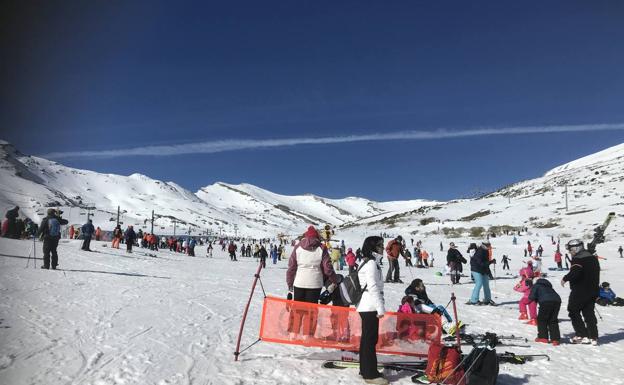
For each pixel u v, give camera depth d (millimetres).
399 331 6789
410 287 9570
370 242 6016
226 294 12641
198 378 5445
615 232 67750
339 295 6895
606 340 8977
